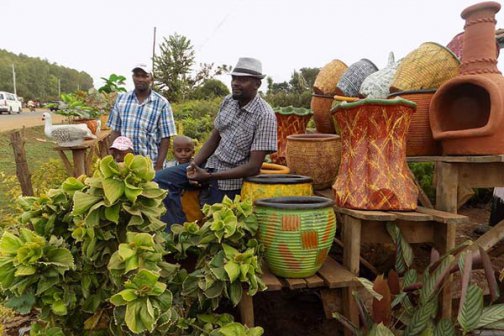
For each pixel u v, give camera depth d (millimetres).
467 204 5297
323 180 3014
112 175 1640
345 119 2436
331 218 2146
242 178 2639
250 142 2676
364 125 2350
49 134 3750
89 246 1663
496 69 2422
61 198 1828
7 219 3881
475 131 2291
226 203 2137
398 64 3059
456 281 2654
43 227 1811
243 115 2652
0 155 10250
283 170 3070
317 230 2072
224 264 1935
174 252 2182
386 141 2336
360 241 2395
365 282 1907
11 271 1617
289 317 2811
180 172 2762
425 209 2434
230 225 1991
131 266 1604
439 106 2539
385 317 1946
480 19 2404
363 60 3623
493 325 1759
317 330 2656
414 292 2379
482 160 2201
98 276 1810
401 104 2266
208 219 2223
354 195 2344
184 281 1971
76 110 4750
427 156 2652
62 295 1713
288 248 2082
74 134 3740
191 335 1988
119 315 1631
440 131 2547
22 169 3826
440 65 2715
